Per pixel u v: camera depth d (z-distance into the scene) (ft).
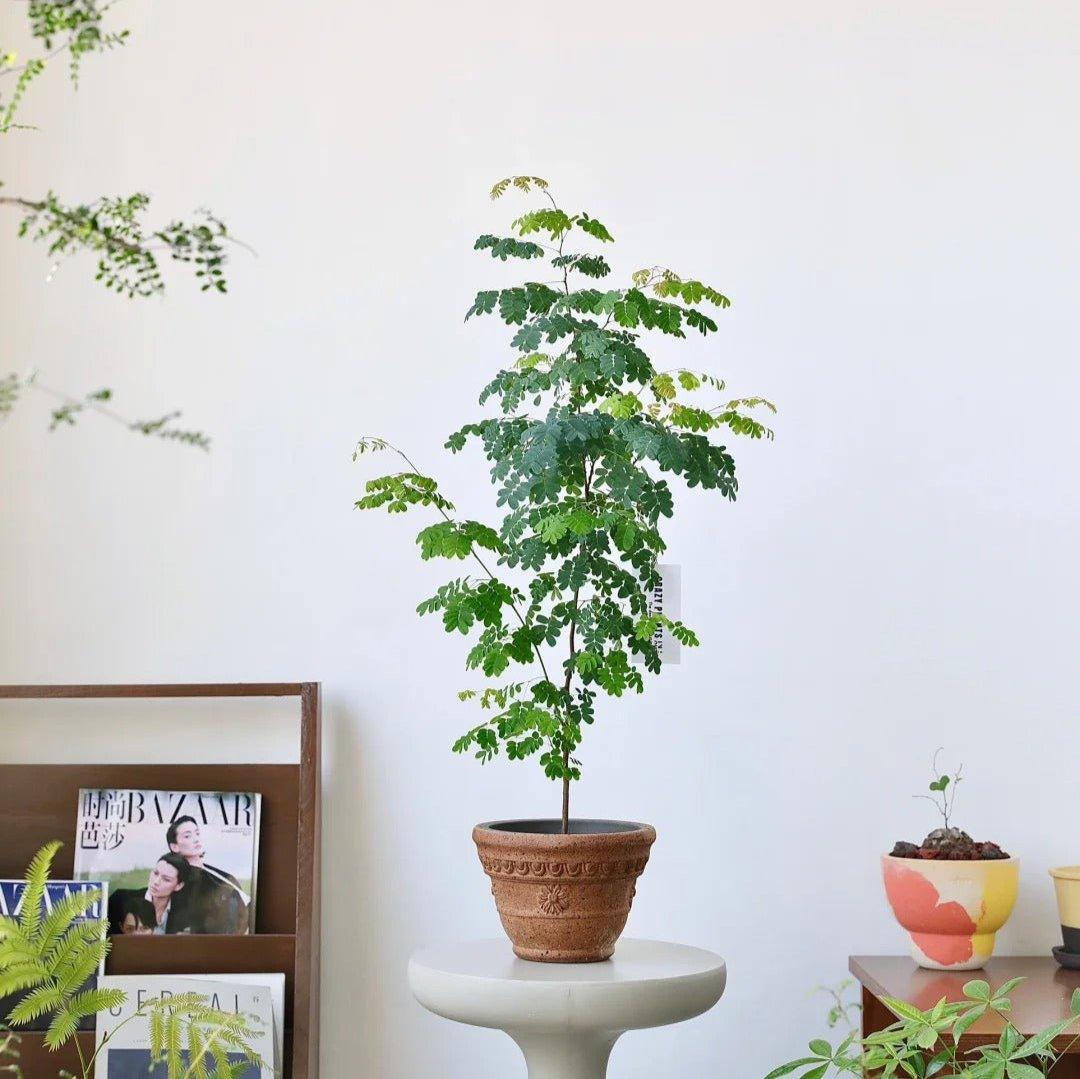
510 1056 6.13
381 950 6.17
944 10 6.70
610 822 5.24
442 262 6.54
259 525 6.40
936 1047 4.95
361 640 6.35
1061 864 6.30
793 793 6.32
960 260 6.59
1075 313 6.57
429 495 4.98
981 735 6.37
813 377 6.51
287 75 6.61
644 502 4.82
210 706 6.26
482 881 6.23
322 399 6.47
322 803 6.24
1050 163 6.63
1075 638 6.43
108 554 6.35
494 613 4.78
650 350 6.49
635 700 6.33
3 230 6.43
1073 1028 4.92
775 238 6.57
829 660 6.39
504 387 5.02
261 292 6.51
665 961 4.91
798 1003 6.21
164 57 6.58
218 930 5.96
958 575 6.44
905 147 6.63
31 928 4.08
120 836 6.05
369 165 6.58
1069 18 6.70
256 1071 5.57
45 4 2.69
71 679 6.28
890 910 6.28
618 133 6.61
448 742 6.30
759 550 6.43
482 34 6.64
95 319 6.45
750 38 6.67
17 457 6.37
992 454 6.50
